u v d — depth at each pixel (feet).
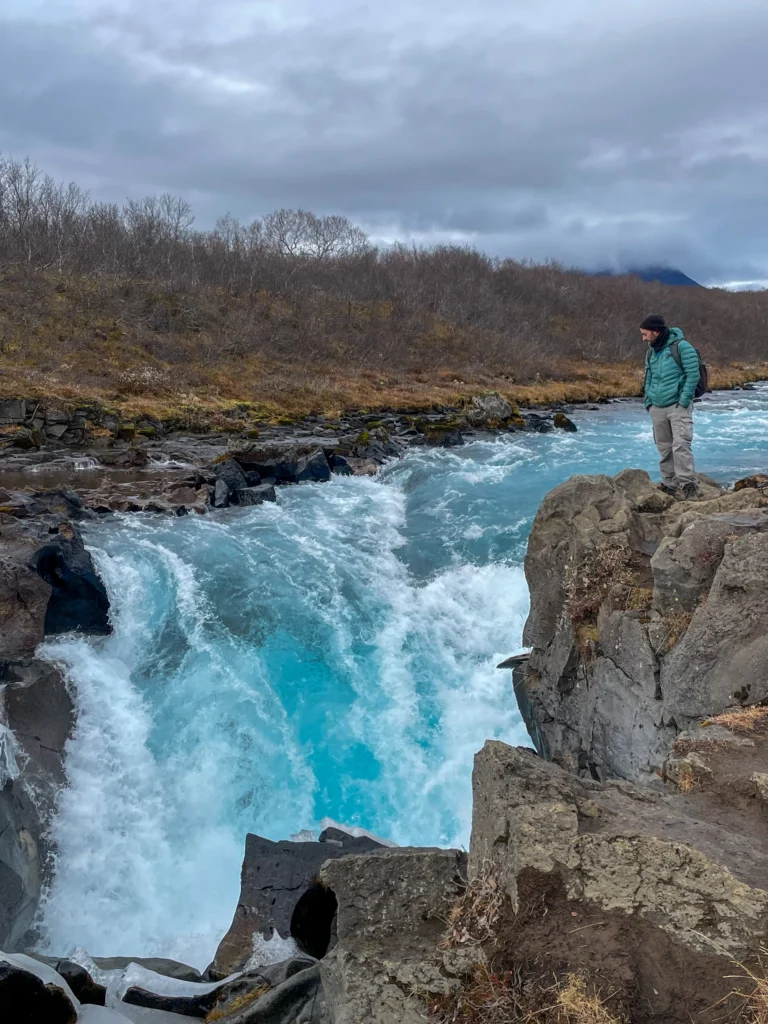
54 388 94.38
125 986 16.22
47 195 199.11
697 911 9.82
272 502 54.54
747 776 13.58
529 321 219.20
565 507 27.61
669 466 30.71
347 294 204.33
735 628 19.43
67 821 27.40
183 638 34.60
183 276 170.30
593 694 24.38
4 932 22.75
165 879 28.17
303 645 34.65
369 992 9.60
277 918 19.27
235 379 120.47
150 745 31.09
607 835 10.79
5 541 33.45
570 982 9.09
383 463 69.67
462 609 37.42
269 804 30.94
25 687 28.96
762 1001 8.59
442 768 31.89
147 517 48.67
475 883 10.88
